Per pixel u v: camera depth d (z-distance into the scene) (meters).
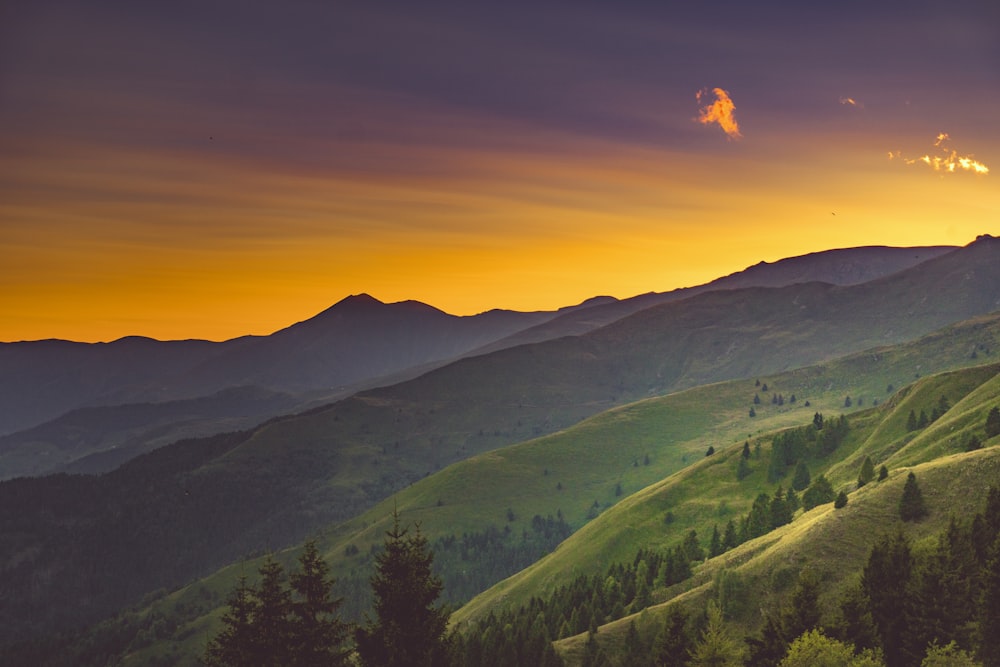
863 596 76.38
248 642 43.28
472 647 116.00
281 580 45.56
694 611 108.44
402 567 46.00
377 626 45.09
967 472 106.50
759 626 97.94
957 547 81.44
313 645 43.66
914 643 70.94
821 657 59.06
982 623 68.00
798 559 104.25
